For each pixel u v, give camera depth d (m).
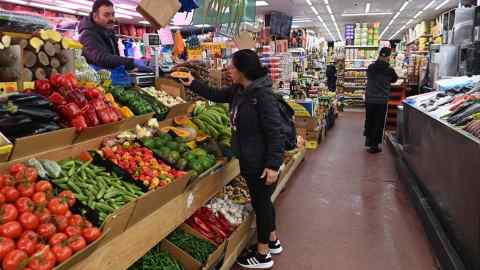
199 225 2.89
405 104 5.84
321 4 11.86
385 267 3.05
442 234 3.18
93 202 1.81
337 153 7.03
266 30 7.51
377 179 5.40
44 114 1.95
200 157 2.74
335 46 17.73
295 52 9.50
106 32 3.42
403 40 24.98
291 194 4.76
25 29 2.43
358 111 13.88
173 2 2.77
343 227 3.79
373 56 14.16
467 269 2.66
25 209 1.51
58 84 2.25
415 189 4.37
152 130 2.74
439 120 3.64
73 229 1.58
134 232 1.94
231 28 4.12
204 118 3.42
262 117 2.68
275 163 2.68
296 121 7.37
